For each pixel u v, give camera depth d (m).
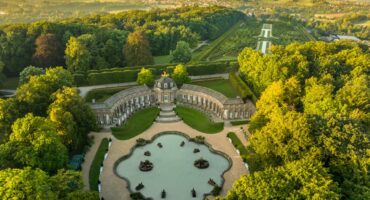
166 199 115.06
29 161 98.56
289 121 105.44
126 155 139.50
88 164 131.38
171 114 178.00
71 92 135.50
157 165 135.25
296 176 86.44
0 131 119.06
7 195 75.62
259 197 83.69
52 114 120.56
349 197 88.62
